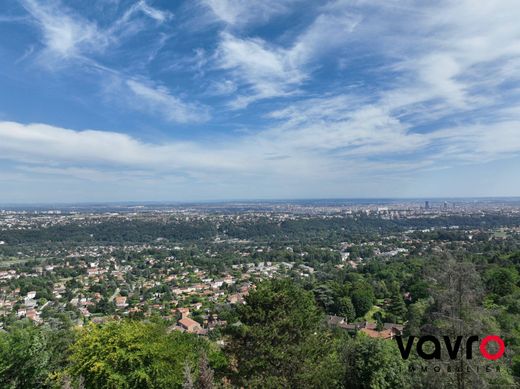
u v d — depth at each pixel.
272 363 17.97
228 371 20.89
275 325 18.19
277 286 20.23
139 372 17.81
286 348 17.92
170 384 18.61
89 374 18.06
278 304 19.17
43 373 22.34
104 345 18.50
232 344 19.47
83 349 18.72
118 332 19.17
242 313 19.22
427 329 16.45
